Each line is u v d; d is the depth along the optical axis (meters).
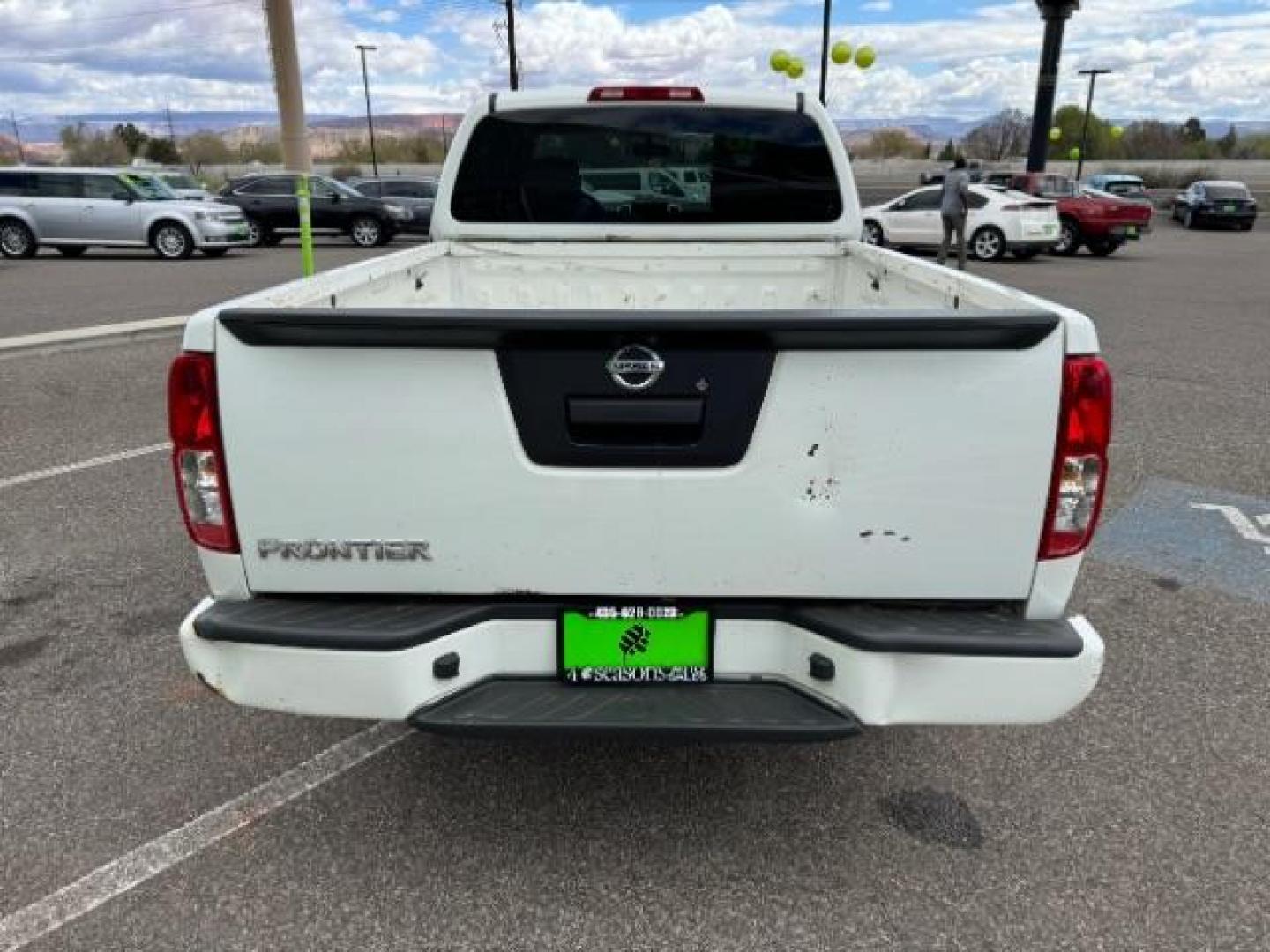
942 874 2.53
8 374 8.32
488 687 2.31
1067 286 15.96
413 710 2.23
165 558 4.54
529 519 2.20
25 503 5.21
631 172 4.06
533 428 2.14
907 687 2.19
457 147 4.04
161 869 2.54
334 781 2.92
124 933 2.32
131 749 3.07
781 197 4.09
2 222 19.56
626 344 2.09
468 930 2.34
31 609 4.02
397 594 2.28
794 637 2.28
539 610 2.28
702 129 4.00
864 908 2.41
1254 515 5.20
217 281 15.26
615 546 2.21
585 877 2.51
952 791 2.89
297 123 10.39
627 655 2.31
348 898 2.44
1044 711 2.19
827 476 2.15
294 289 2.73
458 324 2.05
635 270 4.19
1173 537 4.90
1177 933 2.34
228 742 3.12
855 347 2.06
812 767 3.01
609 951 2.28
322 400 2.13
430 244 4.17
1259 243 27.84
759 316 2.04
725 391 2.11
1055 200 22.52
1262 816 2.78
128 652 3.68
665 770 2.99
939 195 20.55
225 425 2.16
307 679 2.22
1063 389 2.08
